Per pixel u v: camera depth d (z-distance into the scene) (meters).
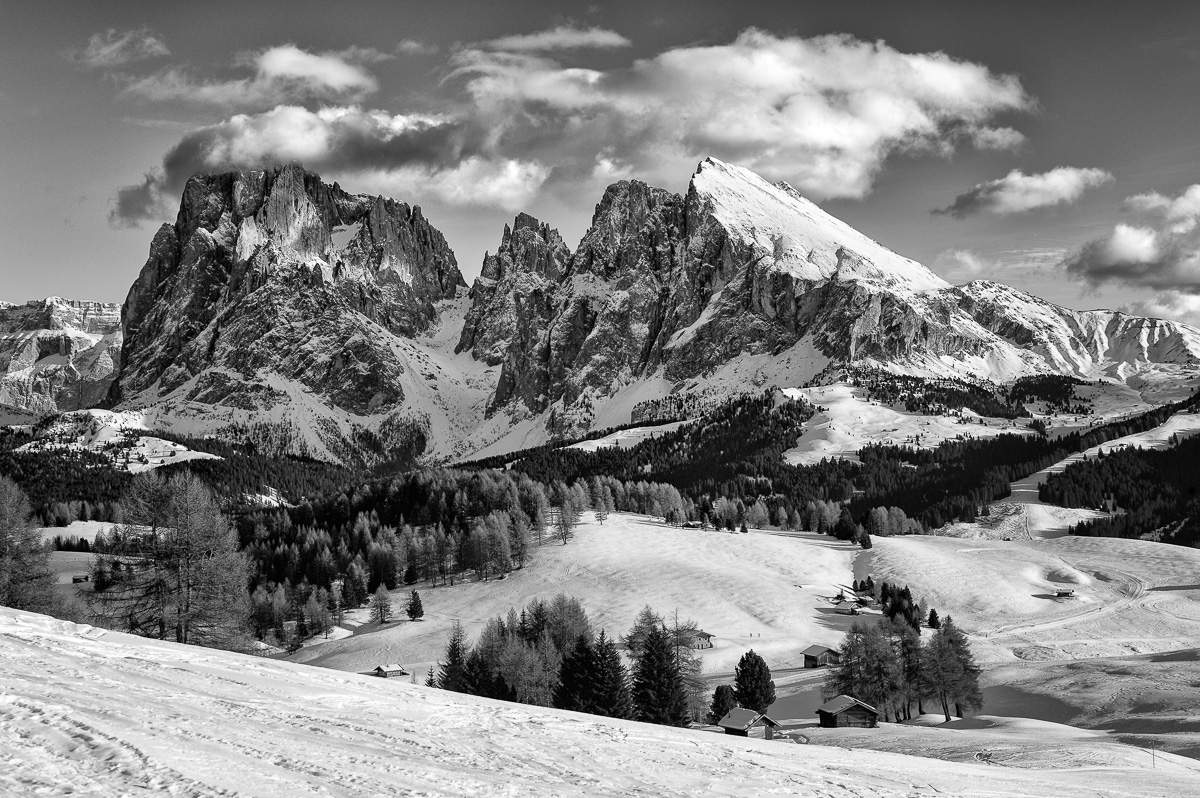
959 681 112.88
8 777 21.94
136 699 30.88
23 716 26.72
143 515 57.47
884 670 116.31
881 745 79.38
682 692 99.69
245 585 62.66
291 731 30.25
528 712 41.44
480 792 26.38
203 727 28.81
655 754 36.09
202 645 57.38
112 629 56.06
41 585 59.28
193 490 58.25
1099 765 60.88
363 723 33.09
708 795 30.50
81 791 21.62
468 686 105.56
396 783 25.92
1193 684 110.88
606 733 39.03
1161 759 64.88
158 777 23.23
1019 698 118.69
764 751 42.34
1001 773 48.97
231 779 23.98
